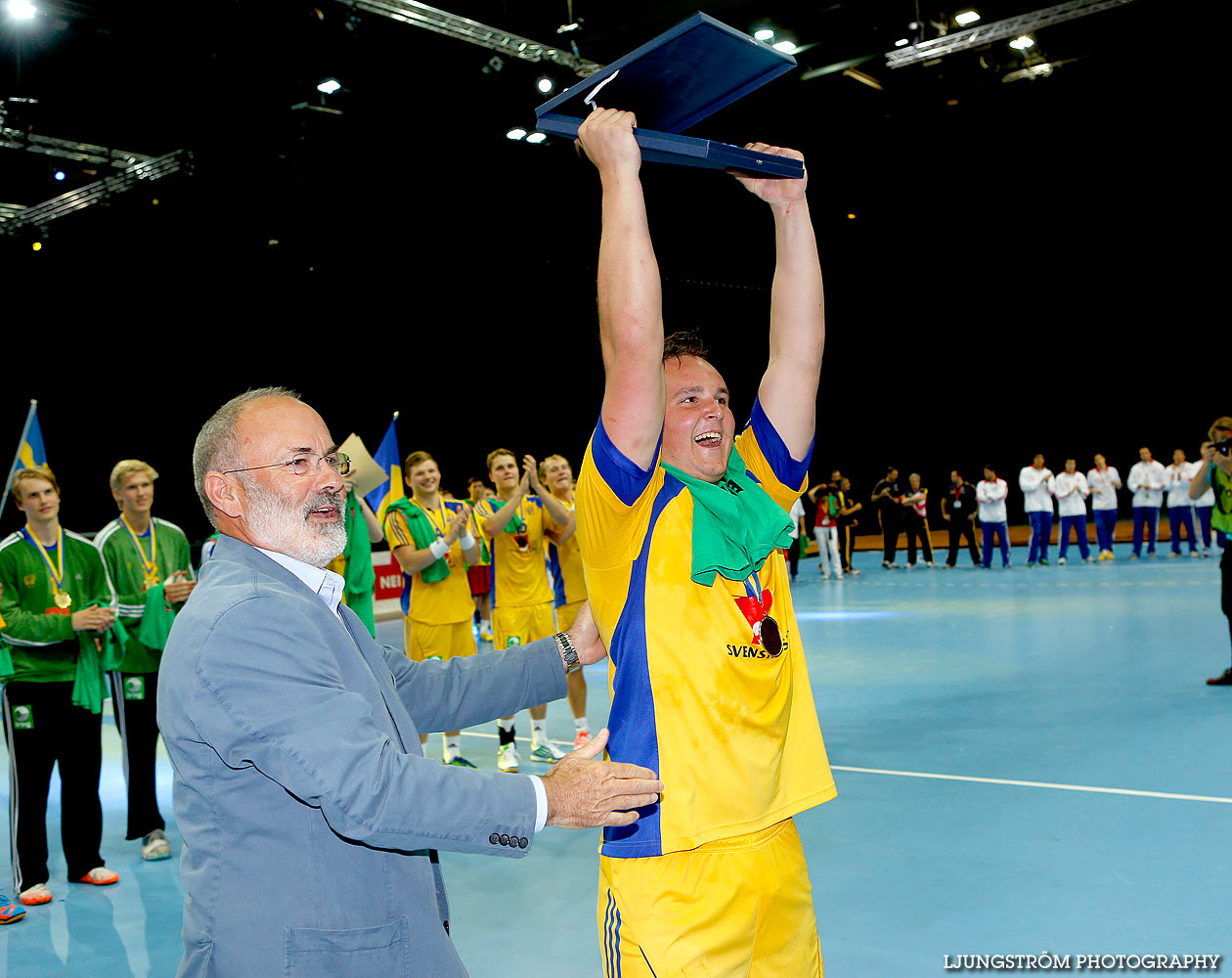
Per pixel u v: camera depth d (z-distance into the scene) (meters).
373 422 17.81
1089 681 7.28
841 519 18.20
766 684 1.94
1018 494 25.45
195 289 14.84
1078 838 4.20
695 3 10.95
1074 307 23.06
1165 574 14.13
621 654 1.93
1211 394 21.69
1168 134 15.19
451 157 13.66
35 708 4.51
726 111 13.26
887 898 3.74
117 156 12.67
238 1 9.79
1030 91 13.62
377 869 1.58
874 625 11.05
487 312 18.78
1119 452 23.72
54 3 9.19
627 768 1.66
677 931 1.84
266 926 1.51
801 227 2.28
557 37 11.17
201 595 1.64
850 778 5.29
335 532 1.81
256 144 12.14
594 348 20.28
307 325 16.48
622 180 1.80
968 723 6.31
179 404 15.71
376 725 1.62
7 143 11.57
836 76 12.97
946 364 25.22
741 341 22.14
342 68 10.85
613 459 1.81
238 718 1.48
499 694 2.04
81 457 15.43
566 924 3.78
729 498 1.92
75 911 4.30
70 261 14.45
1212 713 6.11
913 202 17.95
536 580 6.88
